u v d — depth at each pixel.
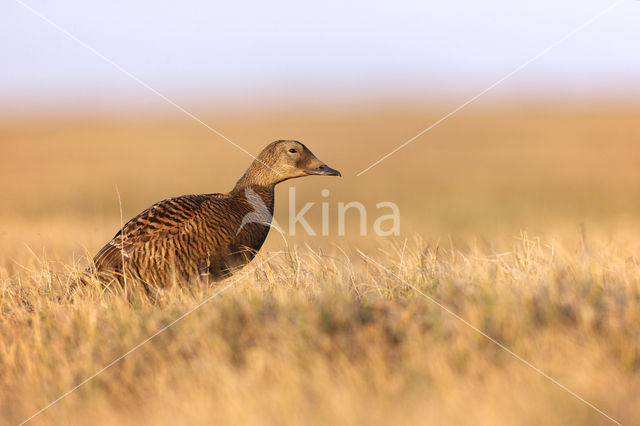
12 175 126.94
